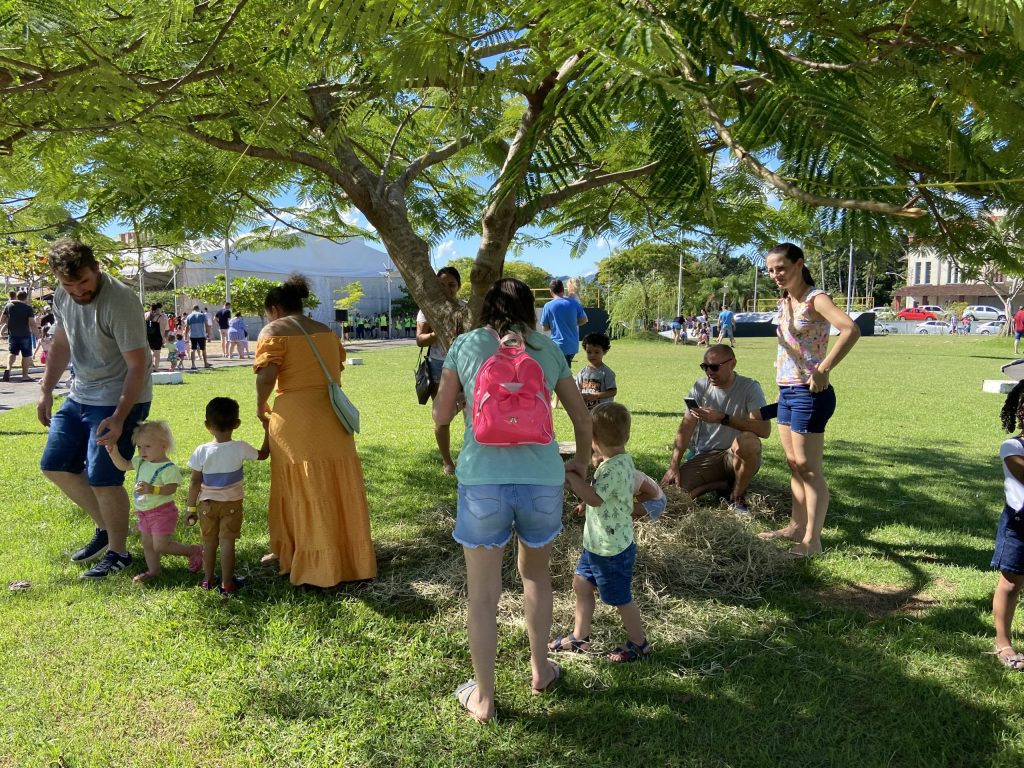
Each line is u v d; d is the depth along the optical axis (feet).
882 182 3.78
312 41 5.71
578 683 9.16
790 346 13.07
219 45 7.34
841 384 41.86
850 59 5.06
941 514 16.12
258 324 99.81
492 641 8.24
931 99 5.39
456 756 7.71
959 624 10.67
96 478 12.07
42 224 11.54
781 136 3.99
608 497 9.46
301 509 11.59
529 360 8.04
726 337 84.12
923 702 8.64
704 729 8.15
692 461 16.31
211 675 9.23
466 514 8.23
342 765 7.55
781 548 13.44
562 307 25.50
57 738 7.95
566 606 11.38
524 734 8.08
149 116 7.68
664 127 4.17
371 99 8.75
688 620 10.89
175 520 12.21
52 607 11.09
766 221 12.03
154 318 48.26
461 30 4.89
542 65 4.98
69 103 6.55
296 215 14.64
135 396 11.89
